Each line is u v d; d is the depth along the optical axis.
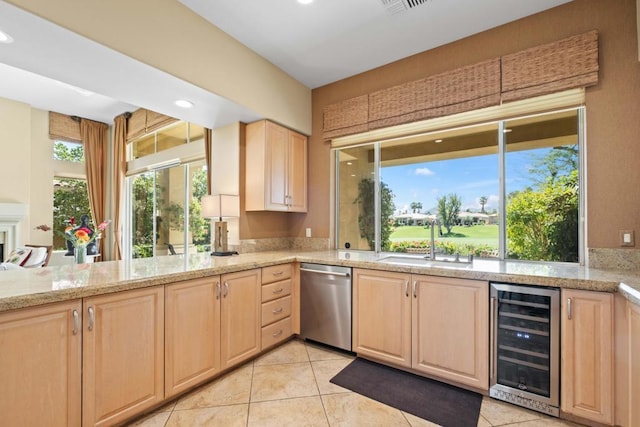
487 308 1.92
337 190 3.49
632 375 1.45
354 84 3.26
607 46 2.04
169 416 1.77
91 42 1.71
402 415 1.79
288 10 2.24
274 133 3.13
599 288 1.59
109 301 1.57
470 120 2.57
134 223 5.41
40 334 1.34
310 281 2.77
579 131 2.21
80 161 5.65
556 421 1.71
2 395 1.24
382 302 2.34
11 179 4.67
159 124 4.63
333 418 1.76
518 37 2.35
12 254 3.81
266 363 2.43
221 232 2.91
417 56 2.84
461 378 2.01
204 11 2.25
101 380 1.54
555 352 1.72
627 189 1.98
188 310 1.95
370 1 2.15
